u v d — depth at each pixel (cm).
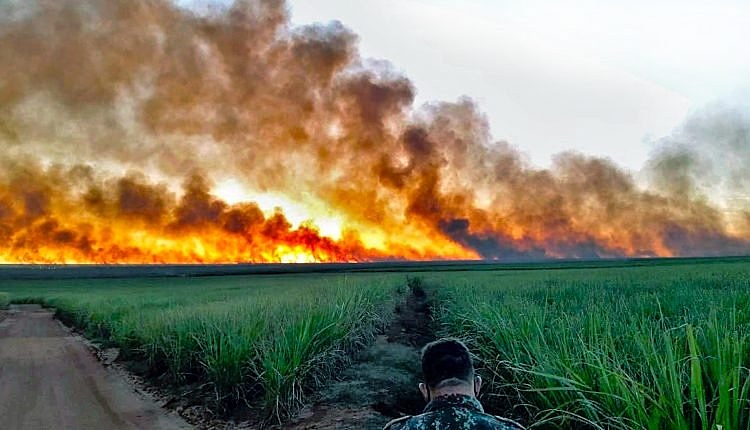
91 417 965
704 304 941
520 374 650
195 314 1442
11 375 1457
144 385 1278
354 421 800
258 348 976
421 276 6091
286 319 1116
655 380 405
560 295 1794
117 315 2434
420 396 955
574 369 538
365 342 1420
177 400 1071
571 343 664
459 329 1194
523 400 647
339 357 1102
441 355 245
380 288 2350
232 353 970
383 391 953
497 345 768
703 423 345
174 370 1217
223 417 923
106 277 14212
